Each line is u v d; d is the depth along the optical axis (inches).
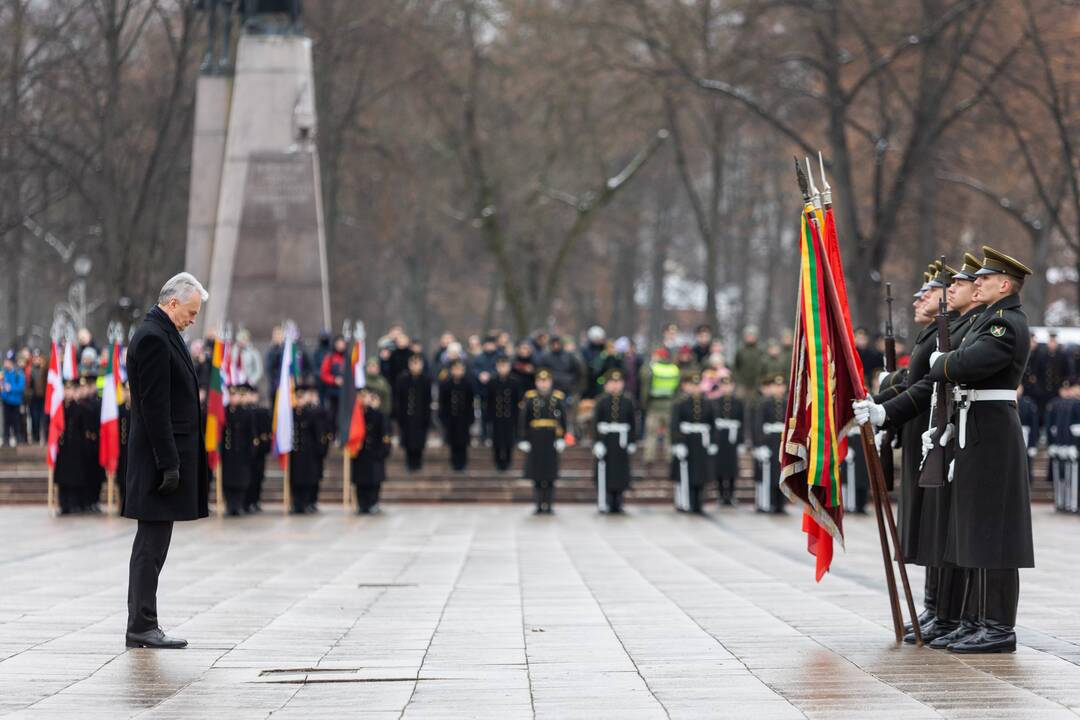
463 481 2613.2
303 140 2810.0
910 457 907.4
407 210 4936.0
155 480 878.4
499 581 1277.1
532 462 2283.5
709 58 3540.8
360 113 4471.0
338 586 1234.0
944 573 902.4
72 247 4670.3
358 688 739.4
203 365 2412.6
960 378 832.3
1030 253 4854.8
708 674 768.9
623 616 1018.1
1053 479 2417.6
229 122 2869.1
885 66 3257.9
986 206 4655.5
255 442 2246.6
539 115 4431.6
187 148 4338.1
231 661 823.7
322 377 2674.7
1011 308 848.3
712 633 927.0
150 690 735.1
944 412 854.5
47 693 727.1
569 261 5757.9
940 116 3617.1
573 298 6505.9
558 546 1683.1
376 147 4409.5
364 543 1721.2
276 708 689.6
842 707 676.1
